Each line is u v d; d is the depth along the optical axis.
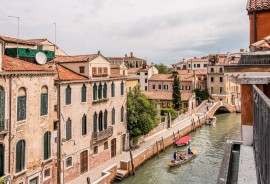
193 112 53.62
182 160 28.81
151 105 33.50
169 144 35.75
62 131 21.39
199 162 29.27
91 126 24.83
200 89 64.31
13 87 16.56
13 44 24.42
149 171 26.86
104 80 26.30
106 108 26.92
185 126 42.38
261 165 3.28
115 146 28.61
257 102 3.87
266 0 6.96
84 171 24.14
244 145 5.63
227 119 55.34
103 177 22.08
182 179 24.91
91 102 24.66
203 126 48.72
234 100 67.56
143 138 34.00
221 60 67.06
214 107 57.47
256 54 5.30
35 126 18.47
